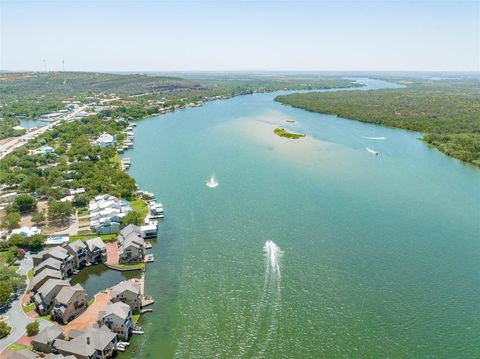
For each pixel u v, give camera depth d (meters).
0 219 181.00
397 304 120.44
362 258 145.88
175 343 105.56
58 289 118.69
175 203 197.00
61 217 179.38
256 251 150.75
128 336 107.69
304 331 109.38
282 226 171.00
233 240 159.12
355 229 168.50
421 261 144.38
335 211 186.88
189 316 115.75
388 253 149.50
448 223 175.75
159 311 118.06
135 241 146.12
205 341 106.25
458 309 118.62
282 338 106.94
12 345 102.00
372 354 101.62
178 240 159.75
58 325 106.25
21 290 126.50
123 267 140.62
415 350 102.94
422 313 116.62
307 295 124.50
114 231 167.38
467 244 157.12
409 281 131.88
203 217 180.50
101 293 126.19
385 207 192.50
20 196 190.00
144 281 133.12
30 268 139.88
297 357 100.75
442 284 130.62
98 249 145.12
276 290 127.00
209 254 149.00
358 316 115.12
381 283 130.62
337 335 108.00
